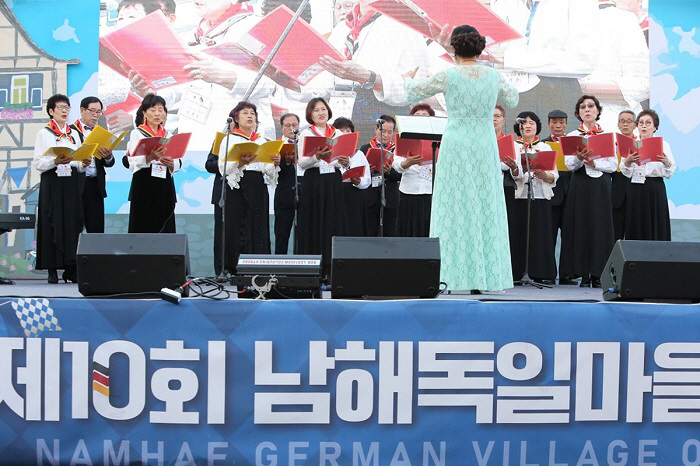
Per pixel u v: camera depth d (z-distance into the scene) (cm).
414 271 412
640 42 886
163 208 668
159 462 376
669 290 415
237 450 377
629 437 386
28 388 377
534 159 701
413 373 380
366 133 889
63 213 729
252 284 418
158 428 377
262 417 378
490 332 382
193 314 378
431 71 888
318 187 689
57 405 377
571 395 385
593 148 684
